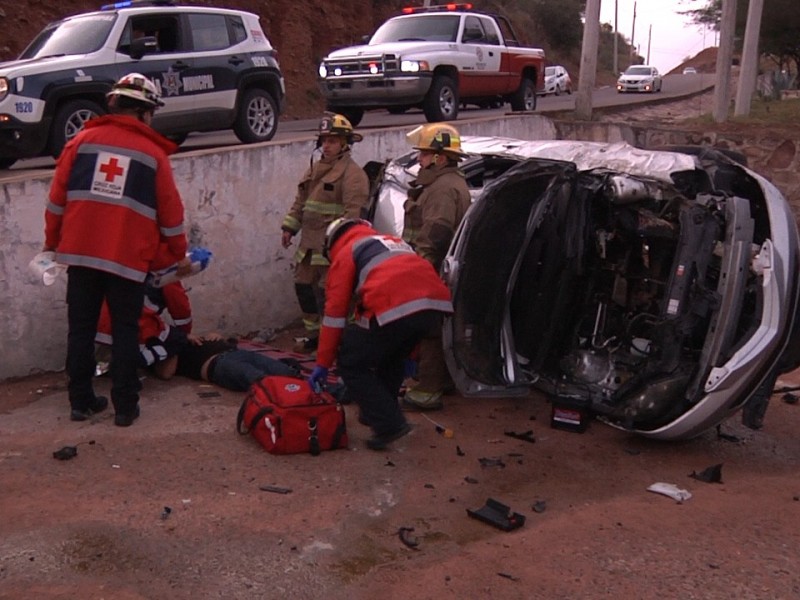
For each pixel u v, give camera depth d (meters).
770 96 23.80
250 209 8.51
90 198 5.43
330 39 31.98
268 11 29.53
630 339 6.38
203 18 10.65
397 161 8.29
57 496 4.71
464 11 15.17
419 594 3.94
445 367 6.48
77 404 5.84
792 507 5.07
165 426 5.84
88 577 3.93
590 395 6.35
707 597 3.97
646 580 4.11
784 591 4.04
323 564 4.19
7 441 5.50
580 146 7.26
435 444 5.92
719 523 4.80
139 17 9.91
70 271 5.59
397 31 14.95
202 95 10.38
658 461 5.95
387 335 5.40
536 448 6.00
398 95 13.32
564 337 6.68
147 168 5.49
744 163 7.18
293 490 4.98
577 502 5.18
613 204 6.26
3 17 20.23
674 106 20.73
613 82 69.06
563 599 3.93
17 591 3.78
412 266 5.41
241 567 4.10
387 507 4.88
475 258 6.22
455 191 6.41
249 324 8.69
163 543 4.27
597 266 6.50
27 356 6.82
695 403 5.79
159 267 5.86
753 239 6.07
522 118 14.17
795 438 6.67
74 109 9.12
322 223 7.55
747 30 16.92
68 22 10.03
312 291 7.86
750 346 5.64
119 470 5.09
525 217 6.35
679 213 5.91
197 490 4.88
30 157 8.95
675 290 5.79
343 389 6.44
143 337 6.66
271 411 5.46
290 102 29.33
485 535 4.64
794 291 5.86
